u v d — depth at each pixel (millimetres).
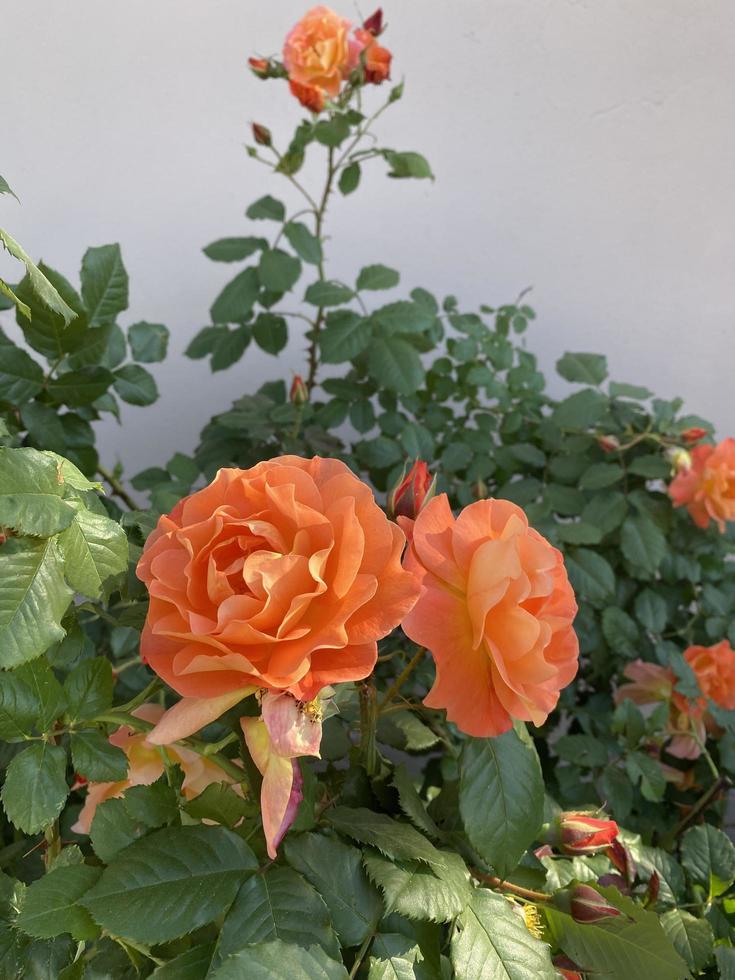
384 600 490
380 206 1542
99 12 1344
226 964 462
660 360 1679
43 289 525
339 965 484
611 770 1113
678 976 580
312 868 554
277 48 1409
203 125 1441
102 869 536
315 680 467
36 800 549
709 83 1478
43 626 509
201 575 490
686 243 1593
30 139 1405
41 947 595
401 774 671
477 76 1466
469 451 1364
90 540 540
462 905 559
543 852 726
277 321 1377
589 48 1453
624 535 1288
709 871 836
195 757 653
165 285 1533
